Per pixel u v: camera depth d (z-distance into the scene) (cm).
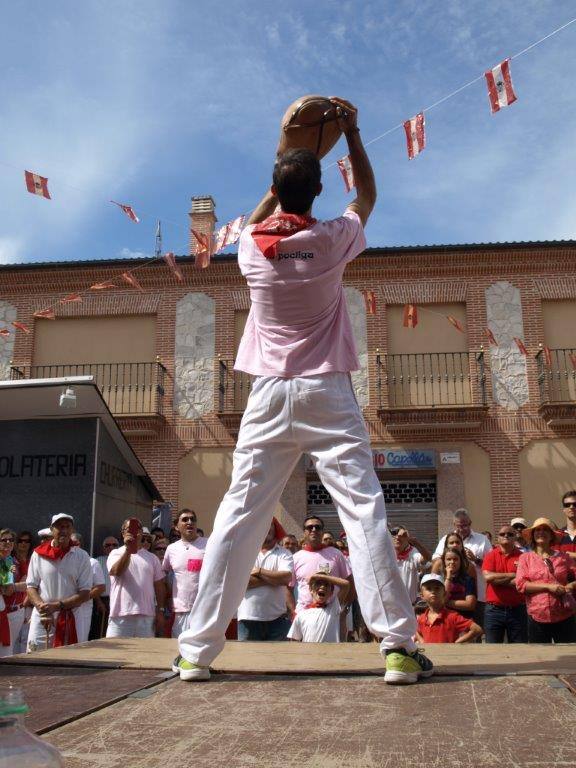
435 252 1762
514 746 177
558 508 1647
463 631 607
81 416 1088
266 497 286
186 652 269
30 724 201
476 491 1664
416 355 1739
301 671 272
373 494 274
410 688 244
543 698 223
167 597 899
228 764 168
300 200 288
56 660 305
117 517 1155
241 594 280
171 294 1820
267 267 284
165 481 1731
